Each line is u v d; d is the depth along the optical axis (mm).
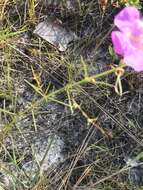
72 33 304
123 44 169
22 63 292
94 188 266
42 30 302
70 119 284
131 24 173
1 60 290
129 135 284
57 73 292
